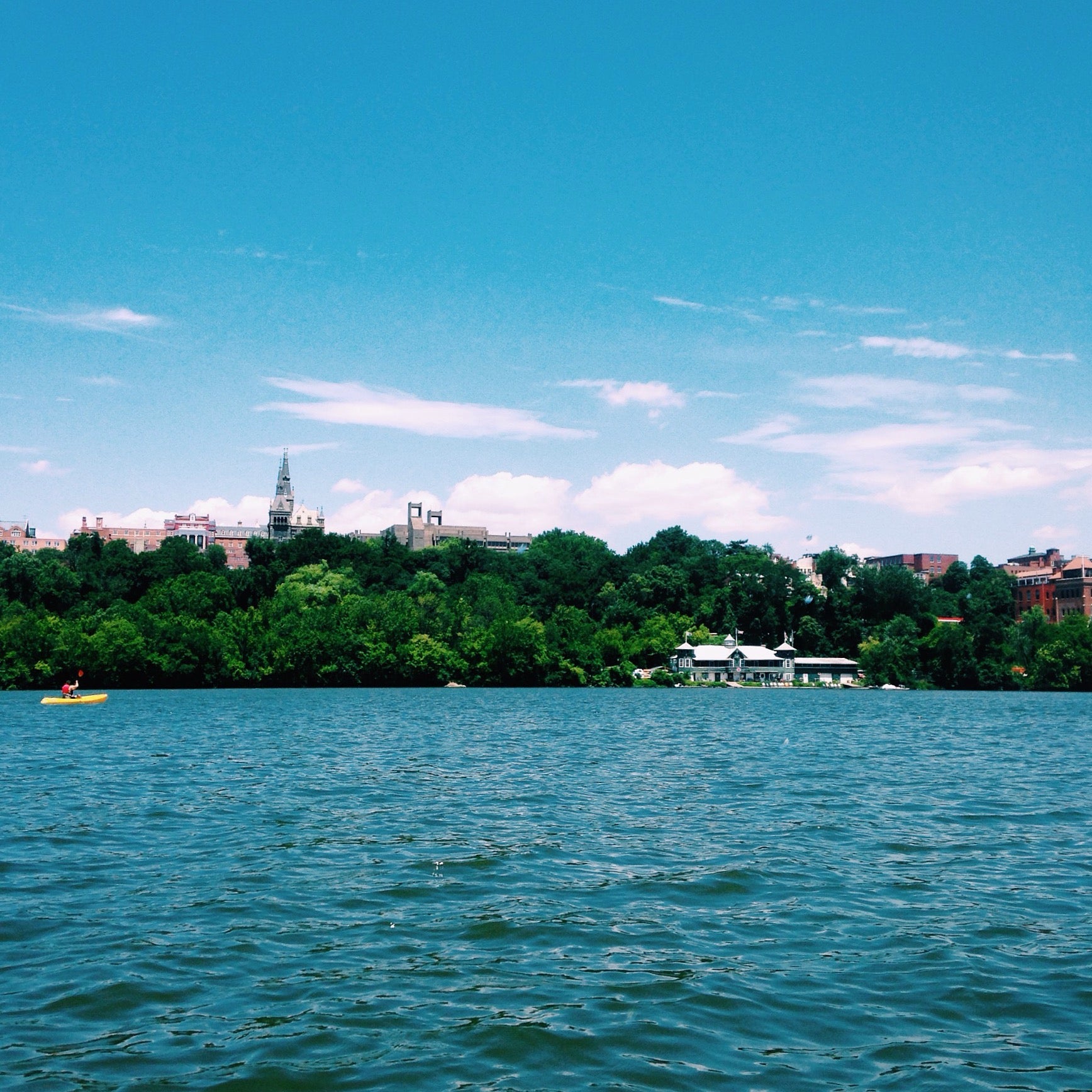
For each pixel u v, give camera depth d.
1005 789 45.72
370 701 133.38
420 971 19.22
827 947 20.84
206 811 37.41
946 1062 15.33
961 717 113.88
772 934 21.72
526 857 29.17
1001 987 18.42
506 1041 15.99
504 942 21.11
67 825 34.12
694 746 69.75
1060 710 132.25
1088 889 25.73
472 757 59.16
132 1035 16.20
